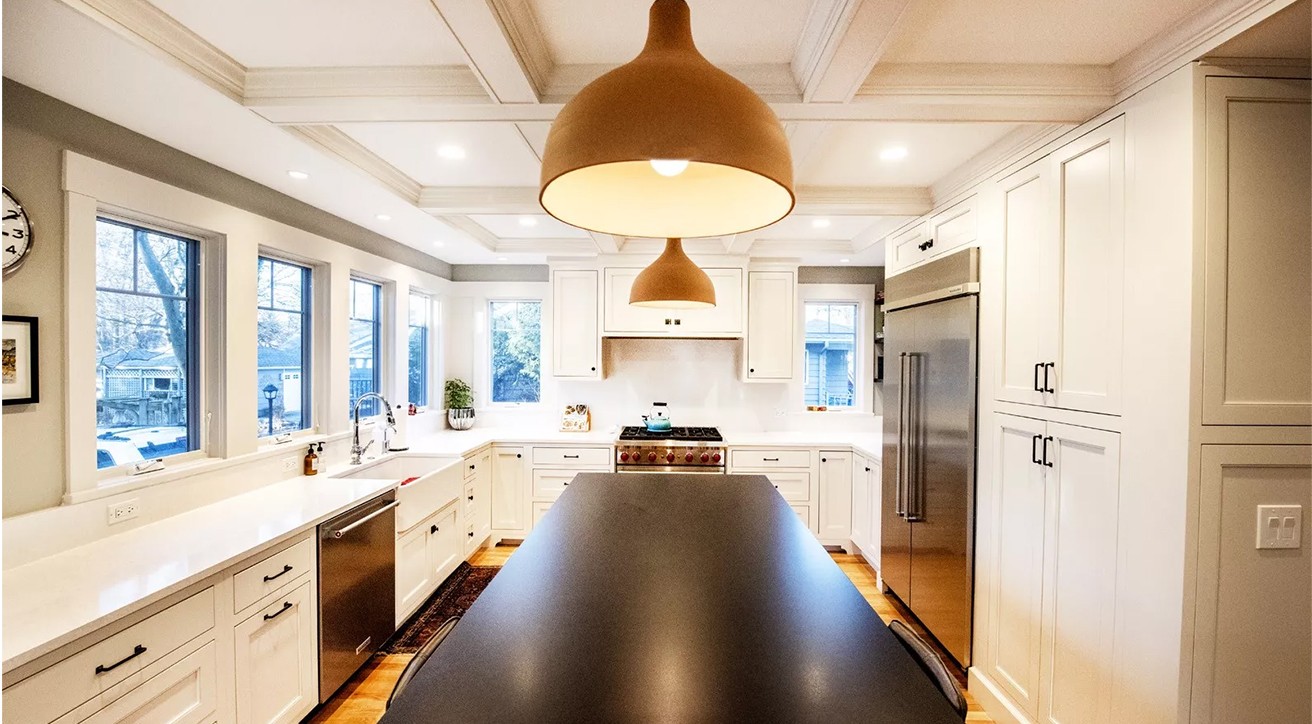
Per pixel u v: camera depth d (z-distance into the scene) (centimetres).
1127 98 159
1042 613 192
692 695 91
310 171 235
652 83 74
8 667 110
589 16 146
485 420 473
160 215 201
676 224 107
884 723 84
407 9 141
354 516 229
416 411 409
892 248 324
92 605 133
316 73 170
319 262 297
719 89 75
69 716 123
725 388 461
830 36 138
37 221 165
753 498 225
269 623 184
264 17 144
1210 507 139
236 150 212
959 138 212
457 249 407
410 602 279
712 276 423
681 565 151
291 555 194
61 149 171
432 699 89
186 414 226
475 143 226
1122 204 160
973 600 234
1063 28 144
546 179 79
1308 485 140
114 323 198
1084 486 173
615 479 261
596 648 106
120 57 147
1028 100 164
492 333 481
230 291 234
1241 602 140
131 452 203
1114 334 162
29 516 160
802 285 453
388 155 240
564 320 433
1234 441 139
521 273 472
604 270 428
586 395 467
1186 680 140
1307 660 140
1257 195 140
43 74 156
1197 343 139
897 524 304
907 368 287
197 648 156
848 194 273
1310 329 139
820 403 464
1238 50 135
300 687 199
